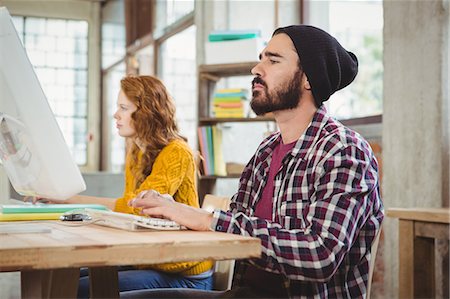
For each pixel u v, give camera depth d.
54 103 11.44
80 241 1.34
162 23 7.82
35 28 11.35
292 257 1.57
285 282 1.74
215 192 4.78
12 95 1.81
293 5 5.28
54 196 2.00
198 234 1.49
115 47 10.49
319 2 5.09
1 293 3.42
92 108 11.57
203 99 4.70
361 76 4.53
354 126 4.31
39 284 1.70
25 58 1.76
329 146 1.72
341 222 1.61
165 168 2.67
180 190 2.73
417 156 3.44
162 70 8.05
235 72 4.66
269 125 5.11
